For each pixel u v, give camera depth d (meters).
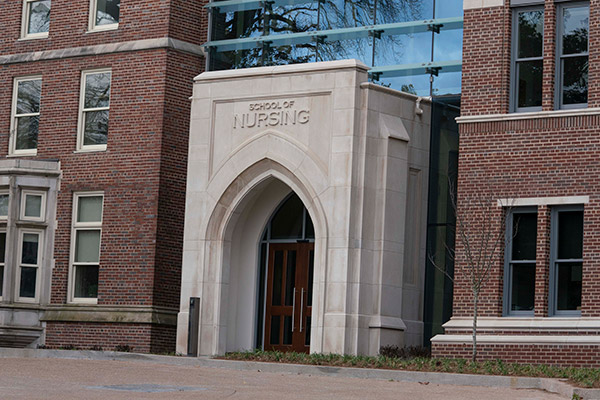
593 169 25.73
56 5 35.34
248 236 31.28
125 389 18.94
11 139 35.59
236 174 30.14
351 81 28.69
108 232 33.31
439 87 30.62
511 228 26.75
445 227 29.97
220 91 30.69
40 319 33.94
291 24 33.34
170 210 32.91
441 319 29.70
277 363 24.91
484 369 23.67
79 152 34.16
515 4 27.27
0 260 34.41
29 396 17.38
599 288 25.34
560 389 20.16
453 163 30.28
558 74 26.66
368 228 28.53
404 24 31.17
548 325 25.69
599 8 26.03
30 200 34.44
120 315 32.50
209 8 34.12
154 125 33.00
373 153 28.77
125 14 34.06
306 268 30.88
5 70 35.88
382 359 25.42
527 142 26.61
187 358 26.56
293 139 29.36
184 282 30.55
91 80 34.50
